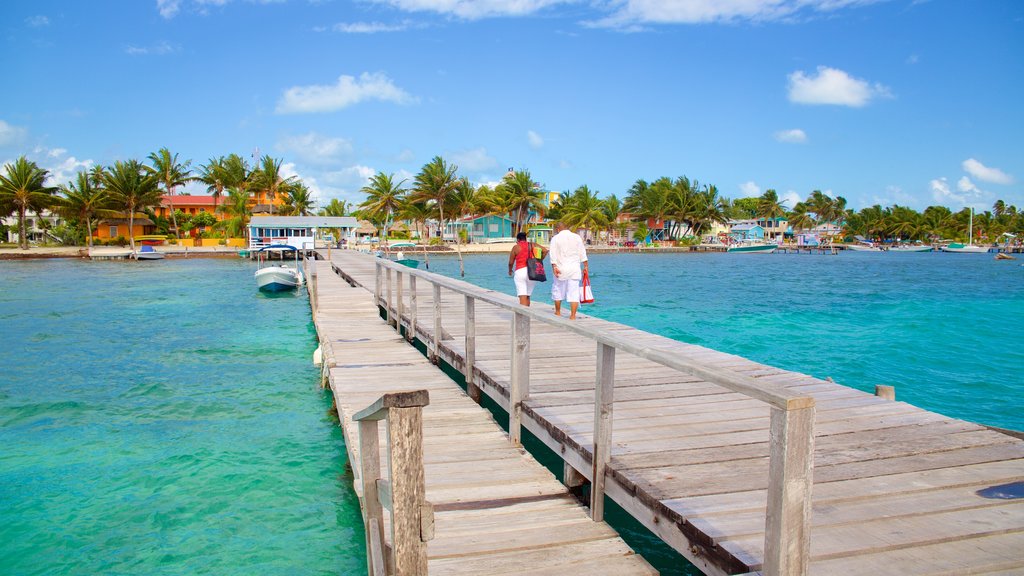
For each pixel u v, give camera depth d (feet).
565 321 15.81
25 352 45.62
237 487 21.54
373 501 9.84
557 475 22.48
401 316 41.50
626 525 18.53
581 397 20.85
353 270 93.35
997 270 170.30
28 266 151.64
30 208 191.52
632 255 256.93
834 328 60.23
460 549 12.94
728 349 49.29
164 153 222.07
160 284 103.71
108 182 192.44
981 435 16.78
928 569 10.11
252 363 41.75
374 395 24.77
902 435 16.79
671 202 282.36
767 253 299.79
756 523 11.56
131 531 18.45
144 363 41.73
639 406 19.75
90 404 31.71
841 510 12.17
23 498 20.67
